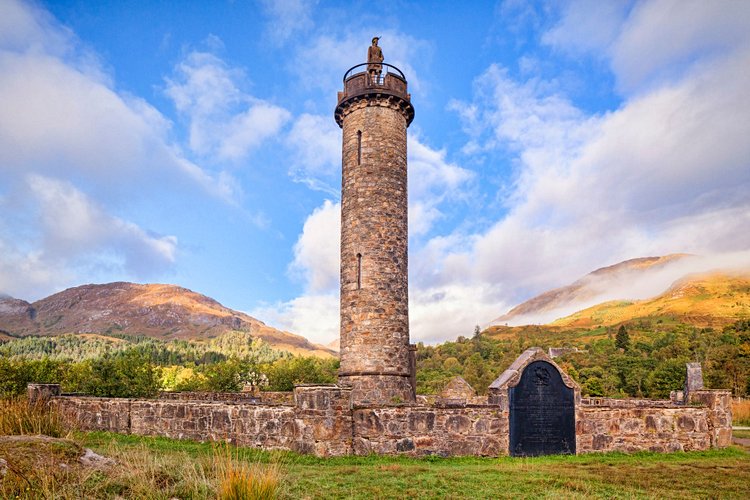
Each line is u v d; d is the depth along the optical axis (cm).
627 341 10875
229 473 831
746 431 2438
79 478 822
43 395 1995
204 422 1661
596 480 1202
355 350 2283
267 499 815
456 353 10431
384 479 1145
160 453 1298
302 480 1085
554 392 1675
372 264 2328
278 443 1530
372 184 2391
